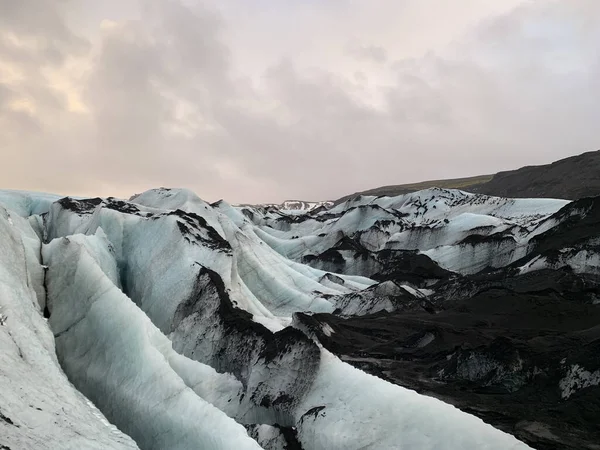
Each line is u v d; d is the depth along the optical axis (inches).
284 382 848.9
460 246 2417.6
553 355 992.9
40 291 973.8
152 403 753.6
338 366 810.8
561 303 1457.9
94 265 980.6
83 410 655.1
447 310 1642.5
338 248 2743.6
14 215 1342.3
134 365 815.7
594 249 1747.0
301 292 1950.1
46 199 2347.4
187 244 1423.5
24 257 919.7
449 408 645.9
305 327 1234.0
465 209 3304.6
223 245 1498.5
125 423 773.3
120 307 897.5
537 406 852.0
